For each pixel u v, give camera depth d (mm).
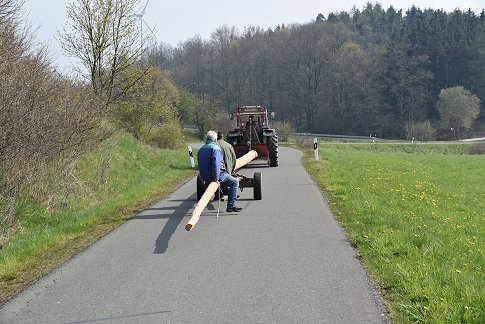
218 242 8055
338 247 7688
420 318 4801
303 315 5094
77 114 11922
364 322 4898
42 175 10867
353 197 12453
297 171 18844
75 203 11594
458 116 88875
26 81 9719
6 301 5660
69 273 6617
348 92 99438
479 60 100500
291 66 106188
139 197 12875
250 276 6340
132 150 20609
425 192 15016
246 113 21922
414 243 7762
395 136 93500
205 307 5344
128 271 6637
